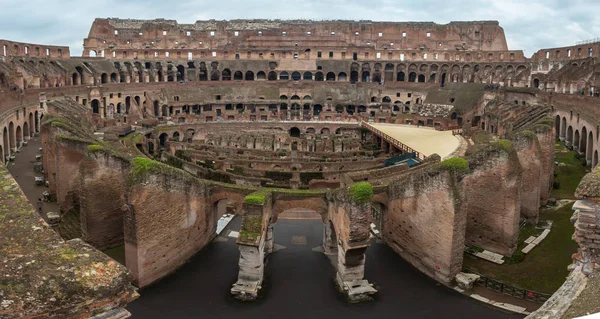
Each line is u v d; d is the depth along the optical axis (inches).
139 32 4766.2
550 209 1705.2
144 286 1226.0
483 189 1421.0
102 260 478.6
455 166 1237.1
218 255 1444.4
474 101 3668.8
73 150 1547.7
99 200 1390.3
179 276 1304.1
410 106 4067.4
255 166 2226.9
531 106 2783.0
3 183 542.6
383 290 1246.3
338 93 4256.9
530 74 3922.2
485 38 4837.6
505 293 1199.6
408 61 4478.3
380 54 4557.1
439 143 2689.5
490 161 1393.9
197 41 4864.7
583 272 624.1
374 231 1654.8
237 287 1208.2
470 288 1225.4
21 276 436.5
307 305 1173.7
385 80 4643.2
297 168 2182.6
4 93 2351.1
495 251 1416.1
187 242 1381.6
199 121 3754.9
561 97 2792.8
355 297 1195.9
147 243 1215.6
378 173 1770.4
